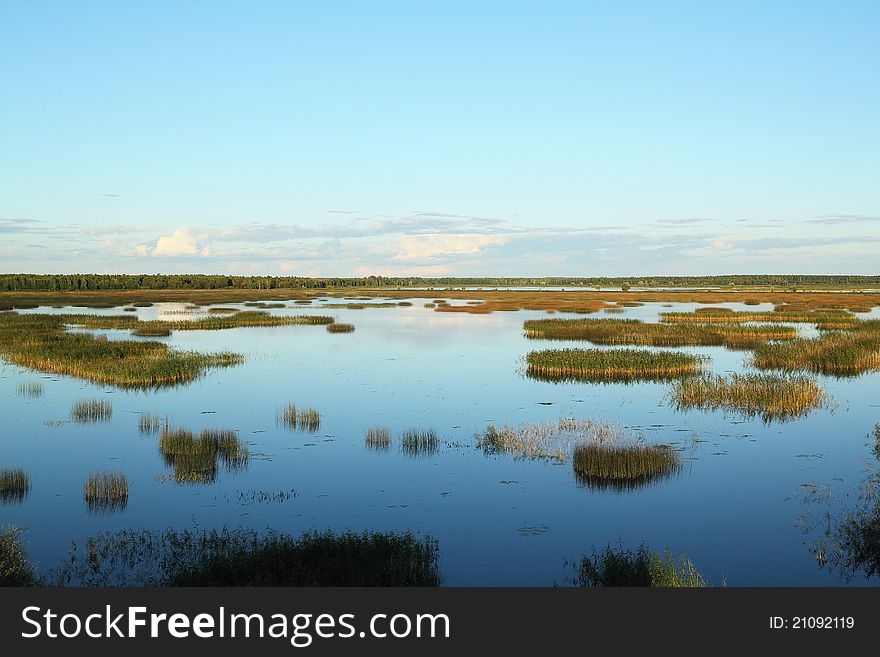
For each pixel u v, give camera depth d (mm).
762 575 12633
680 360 35562
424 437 21609
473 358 41344
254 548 12867
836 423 24438
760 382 28500
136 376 32562
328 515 15781
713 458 20141
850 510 15922
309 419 24641
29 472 19047
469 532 14719
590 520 15406
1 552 12516
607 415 25828
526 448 20969
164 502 16688
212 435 21281
